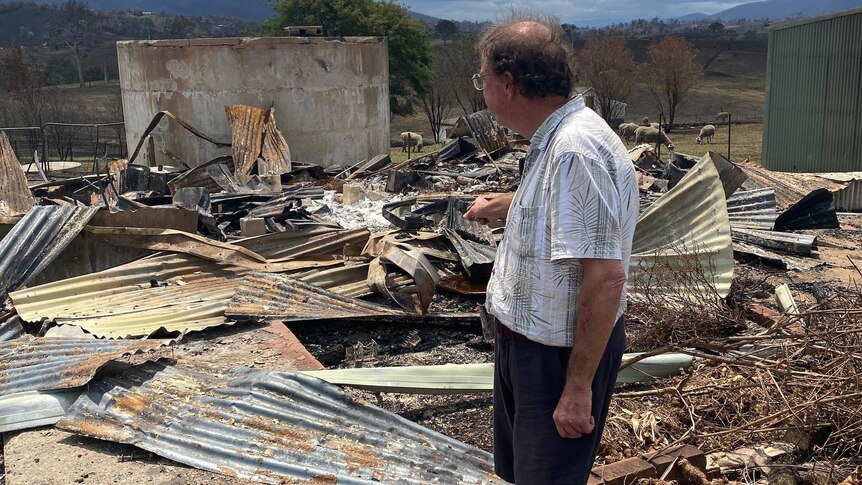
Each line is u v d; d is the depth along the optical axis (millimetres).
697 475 3580
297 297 5914
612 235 2223
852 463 3797
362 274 6656
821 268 7680
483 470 3635
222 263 6539
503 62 2350
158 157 13281
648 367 4738
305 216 9031
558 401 2406
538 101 2377
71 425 3887
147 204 9898
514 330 2438
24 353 4773
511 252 2443
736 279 6809
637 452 3910
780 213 9688
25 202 8938
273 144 12109
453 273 7082
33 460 3670
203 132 12867
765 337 4453
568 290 2336
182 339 5215
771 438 4062
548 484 2443
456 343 5691
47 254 6246
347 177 12453
